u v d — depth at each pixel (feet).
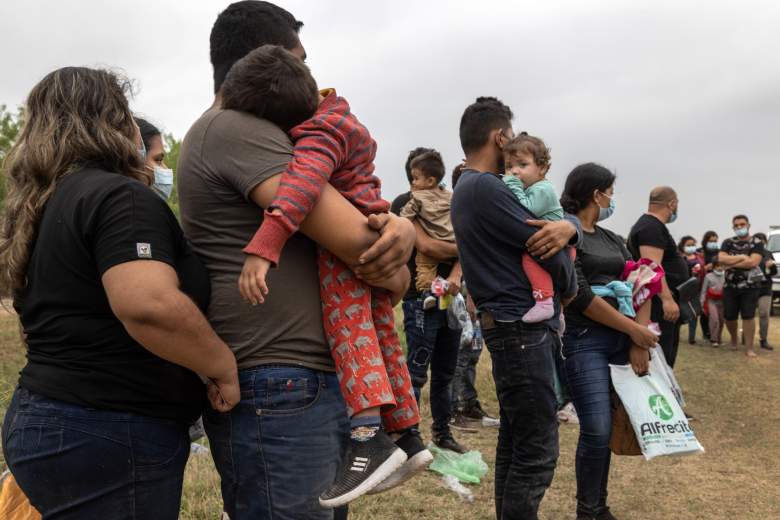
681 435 11.30
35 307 5.32
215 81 6.60
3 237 5.65
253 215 5.72
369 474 5.53
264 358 5.62
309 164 5.41
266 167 5.48
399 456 5.61
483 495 13.57
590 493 11.52
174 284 5.10
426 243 14.98
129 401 5.24
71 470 5.11
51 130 5.55
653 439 11.16
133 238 5.05
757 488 14.90
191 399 5.69
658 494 14.48
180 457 5.66
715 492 14.64
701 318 39.73
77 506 5.15
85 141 5.56
